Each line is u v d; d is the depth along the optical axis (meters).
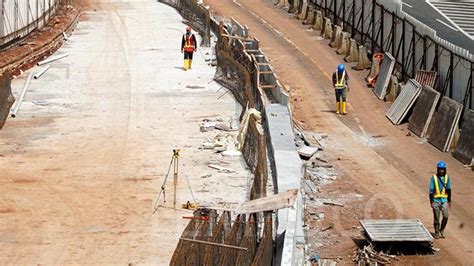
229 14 108.00
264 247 31.42
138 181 46.75
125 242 38.06
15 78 73.44
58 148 53.19
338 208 44.00
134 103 65.94
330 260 37.34
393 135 58.56
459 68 57.12
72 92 69.44
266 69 67.31
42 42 87.94
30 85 71.50
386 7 74.75
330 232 40.81
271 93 65.19
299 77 75.62
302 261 34.84
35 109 63.25
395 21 71.25
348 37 84.12
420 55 65.19
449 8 87.06
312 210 43.59
